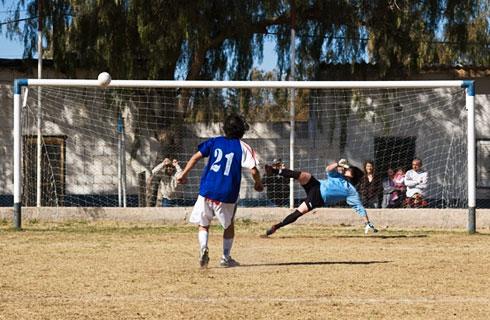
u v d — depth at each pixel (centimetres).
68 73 5300
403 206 4328
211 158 2155
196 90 5266
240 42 5278
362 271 2170
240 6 5122
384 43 5241
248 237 3319
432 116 5588
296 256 2575
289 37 5247
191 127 5291
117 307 1633
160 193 4638
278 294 1789
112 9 4966
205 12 5066
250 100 5259
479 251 2756
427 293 1811
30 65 5425
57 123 5272
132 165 5238
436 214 4031
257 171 2155
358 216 4050
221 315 1553
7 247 2841
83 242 3055
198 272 2145
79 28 5109
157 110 5234
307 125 5350
